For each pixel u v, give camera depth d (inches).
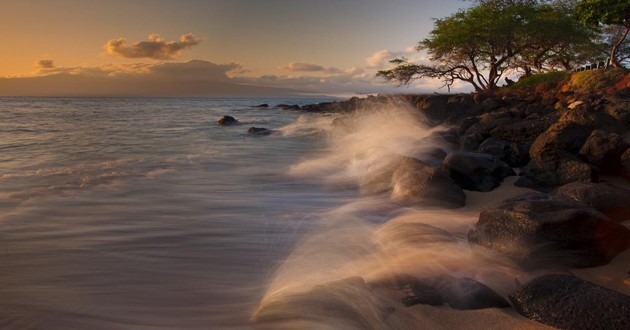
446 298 144.4
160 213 263.9
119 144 652.1
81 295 150.9
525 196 218.7
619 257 174.7
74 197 301.0
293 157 532.7
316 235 221.1
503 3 1581.0
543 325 129.8
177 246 204.7
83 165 445.4
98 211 265.7
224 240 214.1
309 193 327.0
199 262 185.2
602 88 1044.5
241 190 336.5
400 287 152.3
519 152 407.5
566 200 191.3
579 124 358.9
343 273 168.1
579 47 1642.5
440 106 987.9
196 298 150.4
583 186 233.8
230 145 668.1
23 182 349.4
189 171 420.2
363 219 251.4
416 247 188.9
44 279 164.1
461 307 139.5
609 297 125.3
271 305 139.5
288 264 182.1
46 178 367.6
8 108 2345.0
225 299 149.8
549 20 1482.5
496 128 494.3
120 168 428.8
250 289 158.4
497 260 177.8
